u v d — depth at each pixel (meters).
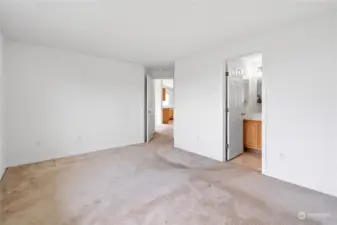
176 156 4.32
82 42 3.67
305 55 2.68
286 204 2.28
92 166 3.65
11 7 2.34
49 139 4.10
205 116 4.29
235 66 4.23
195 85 4.52
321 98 2.54
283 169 2.96
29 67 3.80
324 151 2.53
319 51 2.55
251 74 4.91
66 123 4.33
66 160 4.03
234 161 3.96
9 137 3.62
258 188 2.71
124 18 2.64
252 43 3.33
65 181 2.96
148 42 3.65
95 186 2.78
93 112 4.75
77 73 4.45
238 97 4.36
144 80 5.79
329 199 2.39
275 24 2.84
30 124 3.85
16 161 3.71
